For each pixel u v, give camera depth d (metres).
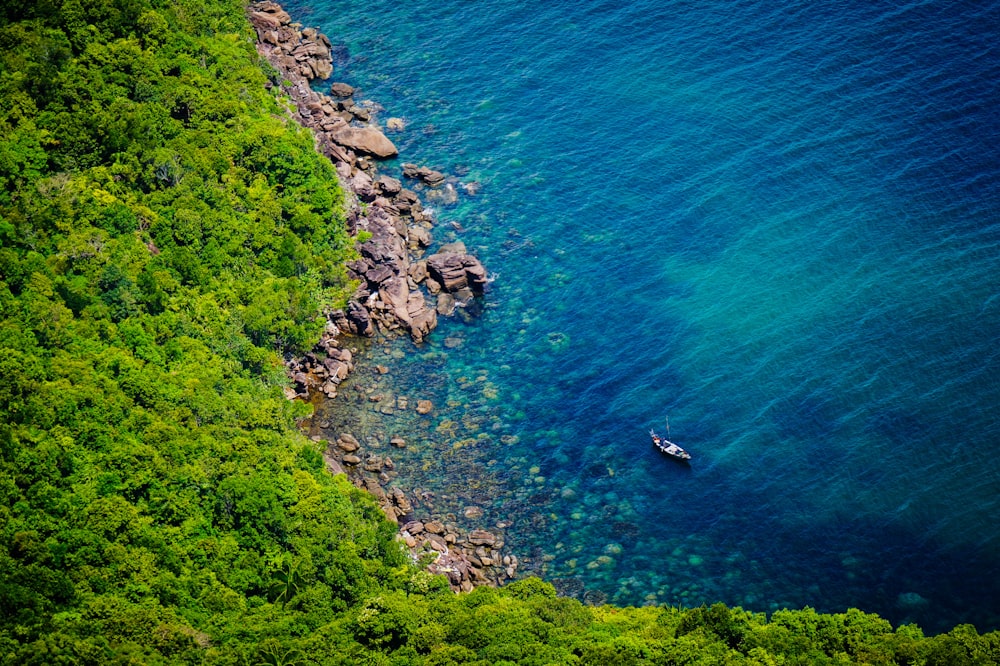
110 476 154.62
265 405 174.50
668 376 189.38
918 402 181.62
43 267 173.25
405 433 183.12
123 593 143.12
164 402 166.75
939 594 159.50
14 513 146.88
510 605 149.75
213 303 184.50
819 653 140.25
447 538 168.25
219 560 152.25
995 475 171.38
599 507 172.62
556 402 187.12
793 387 185.88
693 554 166.25
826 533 167.25
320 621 147.00
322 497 162.38
